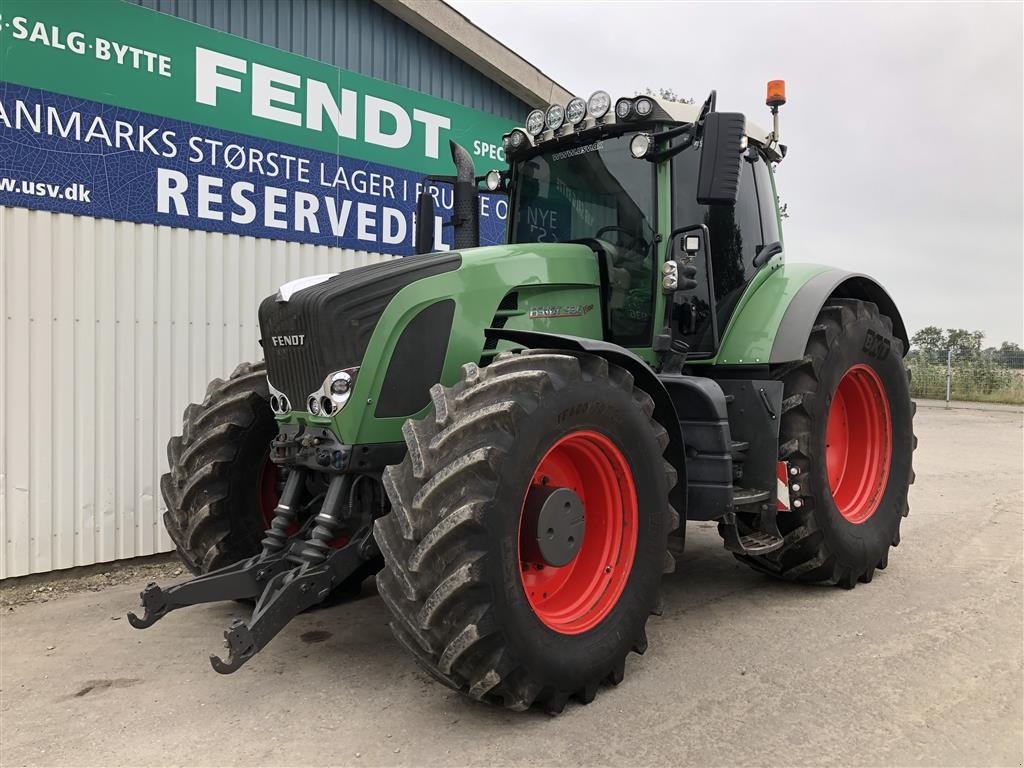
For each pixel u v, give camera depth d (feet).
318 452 9.64
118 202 15.30
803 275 14.42
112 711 9.21
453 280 10.37
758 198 14.61
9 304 14.06
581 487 10.11
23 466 14.32
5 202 13.91
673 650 10.98
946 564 15.30
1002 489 23.09
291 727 8.77
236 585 9.53
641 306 12.64
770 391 12.62
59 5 14.39
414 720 8.91
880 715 8.95
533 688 8.52
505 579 8.16
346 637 11.59
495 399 8.56
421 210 14.14
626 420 9.70
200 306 16.61
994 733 8.55
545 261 11.68
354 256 19.65
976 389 62.28
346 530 10.68
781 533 13.24
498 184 14.25
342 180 19.27
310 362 9.68
